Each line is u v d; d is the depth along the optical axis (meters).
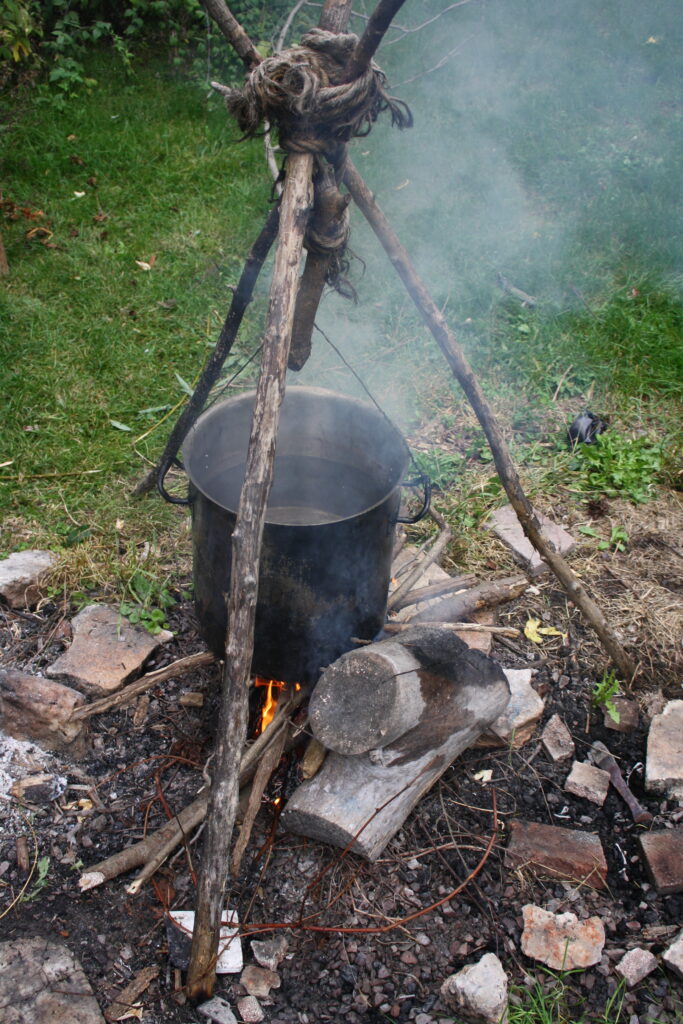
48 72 6.98
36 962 2.44
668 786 2.91
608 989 2.46
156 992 2.41
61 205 5.83
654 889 2.69
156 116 6.73
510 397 4.62
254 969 2.47
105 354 4.72
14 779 2.88
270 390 2.17
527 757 3.02
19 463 4.04
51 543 3.67
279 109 2.26
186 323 4.99
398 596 3.33
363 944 2.54
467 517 3.89
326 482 3.19
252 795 2.65
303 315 2.68
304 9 7.09
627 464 4.20
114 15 7.64
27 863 2.68
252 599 2.16
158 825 2.78
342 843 2.57
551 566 3.10
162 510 3.85
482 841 2.78
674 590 3.64
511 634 3.32
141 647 3.20
